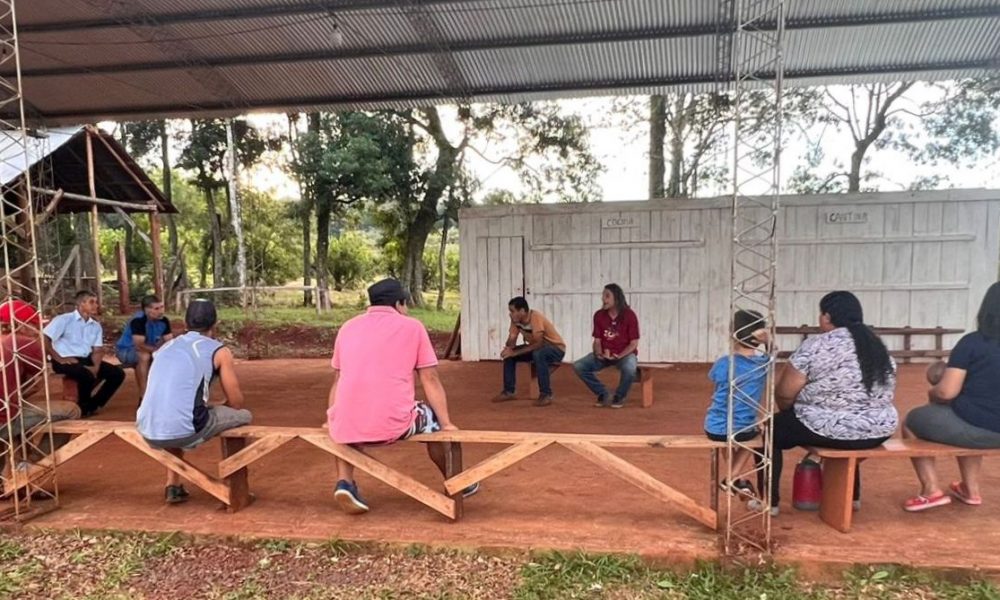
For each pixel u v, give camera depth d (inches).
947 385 132.0
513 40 285.7
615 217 366.3
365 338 139.1
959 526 134.2
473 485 154.6
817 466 144.5
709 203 355.3
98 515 150.7
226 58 303.4
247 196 963.3
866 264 346.6
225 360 149.2
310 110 365.4
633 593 115.6
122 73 318.3
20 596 119.6
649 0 253.3
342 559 130.5
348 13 263.7
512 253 378.3
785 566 119.6
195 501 159.6
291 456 195.8
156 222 618.2
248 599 117.3
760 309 354.3
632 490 160.7
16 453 157.9
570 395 285.0
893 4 248.4
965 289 338.6
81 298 251.1
